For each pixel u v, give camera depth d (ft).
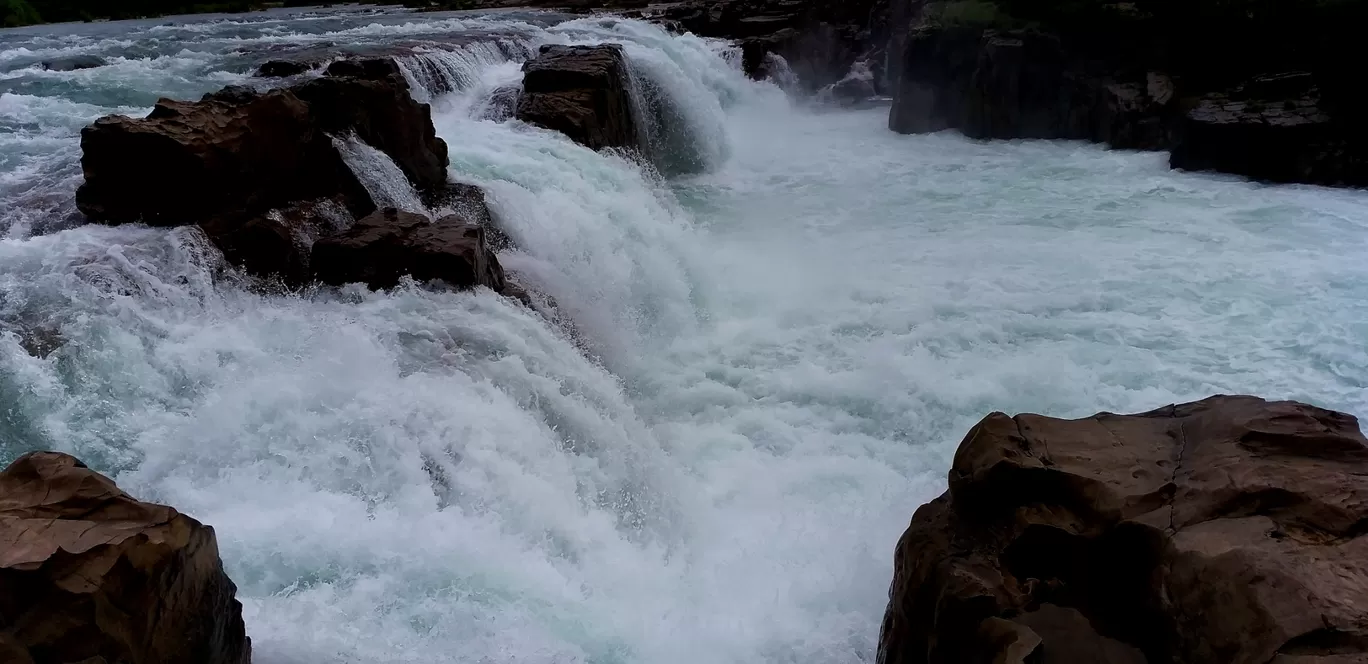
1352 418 16.25
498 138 48.96
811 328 38.73
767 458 29.86
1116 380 33.63
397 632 18.71
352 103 36.27
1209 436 16.29
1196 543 13.89
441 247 30.50
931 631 15.65
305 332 27.04
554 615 20.42
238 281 29.25
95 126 29.12
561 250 39.14
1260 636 12.45
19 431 21.57
